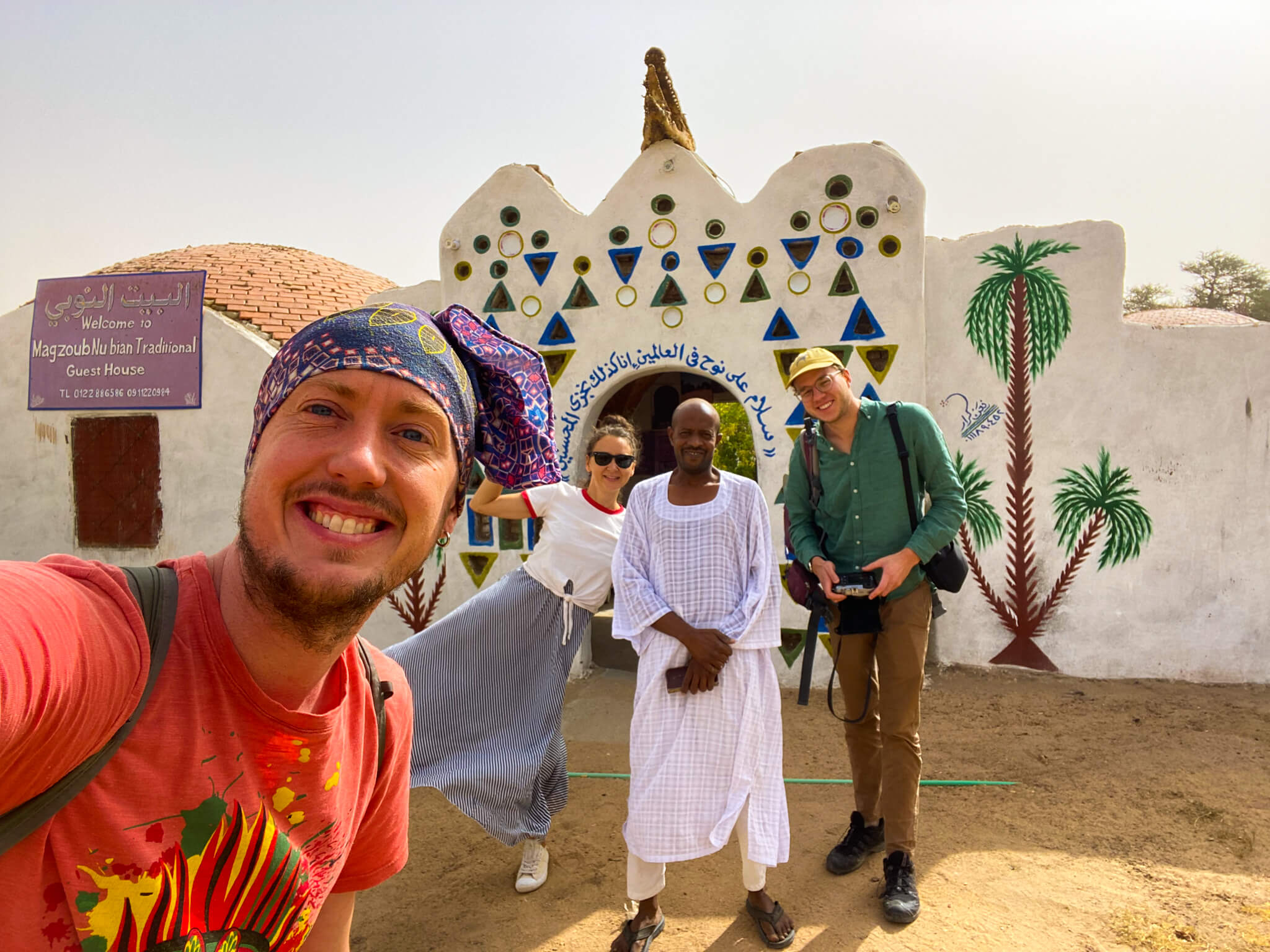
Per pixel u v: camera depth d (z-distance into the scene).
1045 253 6.07
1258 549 5.81
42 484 8.00
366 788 1.23
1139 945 2.99
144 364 7.72
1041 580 6.14
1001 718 5.34
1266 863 3.52
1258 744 4.78
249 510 0.96
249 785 0.99
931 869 3.57
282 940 1.13
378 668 1.26
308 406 0.98
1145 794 4.20
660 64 6.32
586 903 3.46
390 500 0.98
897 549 3.38
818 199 6.01
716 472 3.21
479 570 6.75
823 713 5.64
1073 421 6.05
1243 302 27.11
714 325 6.24
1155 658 5.97
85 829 0.86
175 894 0.94
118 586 0.91
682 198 6.30
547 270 6.61
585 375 6.54
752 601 2.96
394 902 3.54
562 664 3.68
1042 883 3.43
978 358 6.23
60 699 0.77
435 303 7.18
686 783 2.90
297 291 9.90
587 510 3.70
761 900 3.10
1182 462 5.90
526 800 3.44
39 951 0.86
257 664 0.99
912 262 5.82
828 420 3.41
